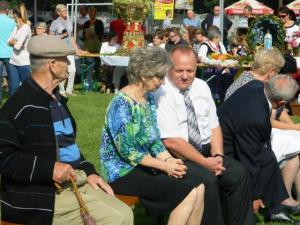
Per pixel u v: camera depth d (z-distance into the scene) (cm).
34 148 363
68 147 394
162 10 1593
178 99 464
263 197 495
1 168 358
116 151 426
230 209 462
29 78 372
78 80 1555
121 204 388
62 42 376
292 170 541
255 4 2031
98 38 1586
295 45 1219
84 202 372
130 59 421
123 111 415
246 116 489
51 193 367
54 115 384
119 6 1273
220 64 1205
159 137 439
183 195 409
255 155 491
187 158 450
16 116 361
